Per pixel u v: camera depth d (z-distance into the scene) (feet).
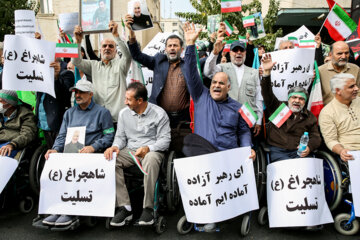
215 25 12.17
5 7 28.43
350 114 9.68
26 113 10.78
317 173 8.87
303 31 13.57
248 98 11.09
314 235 8.87
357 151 8.75
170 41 10.70
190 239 8.70
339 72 11.33
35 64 9.84
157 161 8.84
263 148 10.12
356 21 23.80
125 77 11.40
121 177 9.18
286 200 8.75
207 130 9.27
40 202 8.93
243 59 11.43
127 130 9.90
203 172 8.27
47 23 38.63
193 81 9.45
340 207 10.32
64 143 10.24
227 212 8.21
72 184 8.95
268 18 30.89
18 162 9.71
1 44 13.26
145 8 10.53
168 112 11.08
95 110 10.34
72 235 8.91
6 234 8.96
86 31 11.09
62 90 11.29
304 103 9.76
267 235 8.90
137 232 9.07
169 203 9.18
